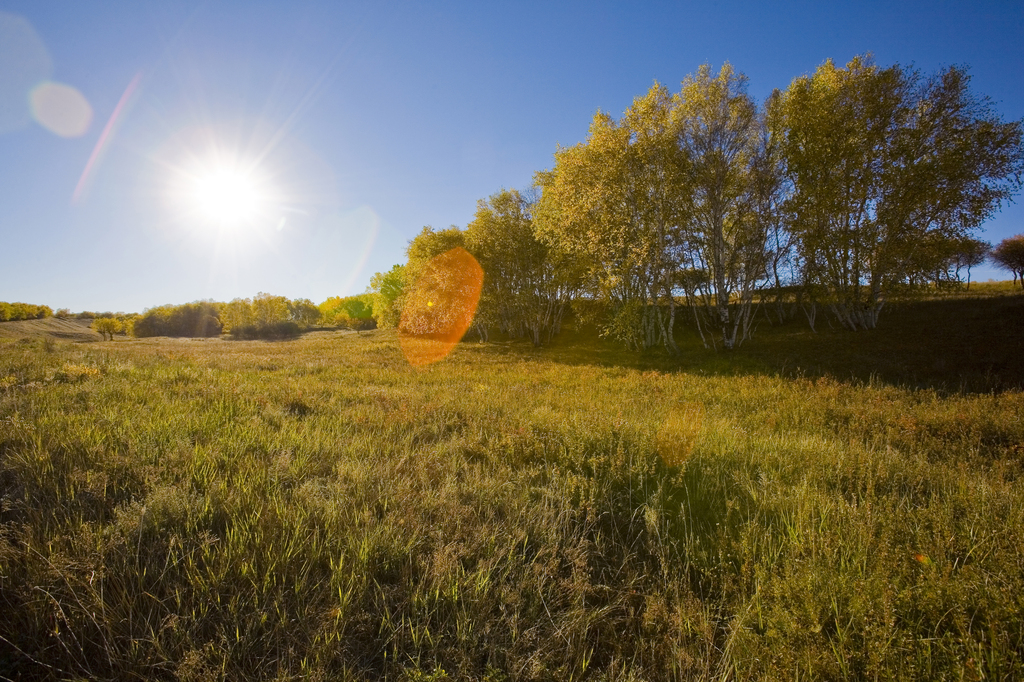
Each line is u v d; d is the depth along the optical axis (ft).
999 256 125.08
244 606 8.35
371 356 85.92
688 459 16.08
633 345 92.68
